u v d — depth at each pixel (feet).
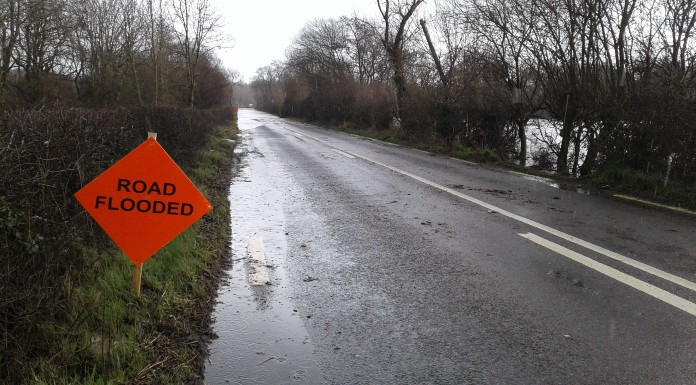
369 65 128.77
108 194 12.50
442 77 59.36
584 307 13.06
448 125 56.59
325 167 41.50
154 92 83.82
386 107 85.87
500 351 10.93
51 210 12.21
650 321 12.19
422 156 49.93
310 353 10.95
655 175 29.48
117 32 82.17
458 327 12.09
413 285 14.84
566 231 20.57
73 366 9.48
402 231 20.89
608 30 35.22
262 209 25.40
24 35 61.82
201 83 118.93
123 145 18.88
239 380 9.89
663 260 16.74
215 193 28.66
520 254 17.56
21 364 8.75
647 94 30.60
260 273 15.93
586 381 9.72
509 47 49.08
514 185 32.22
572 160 38.55
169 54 93.76
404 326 12.19
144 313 12.00
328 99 128.36
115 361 9.75
